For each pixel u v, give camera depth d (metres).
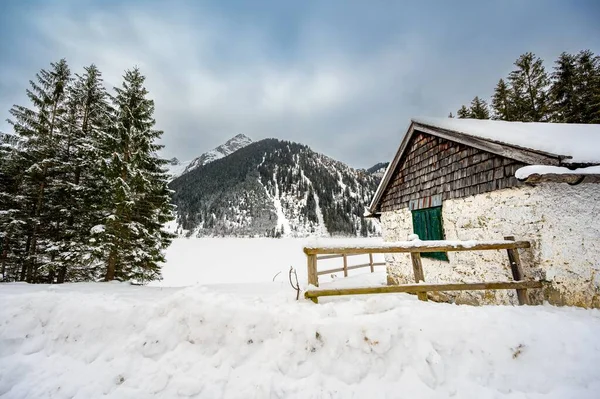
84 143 11.18
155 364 3.26
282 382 2.83
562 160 3.88
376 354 3.01
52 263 9.56
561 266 4.23
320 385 2.79
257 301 3.90
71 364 3.47
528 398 2.58
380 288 3.82
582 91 17.59
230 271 27.89
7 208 10.53
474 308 3.55
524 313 3.45
